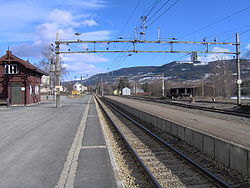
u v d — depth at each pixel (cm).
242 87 6619
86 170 649
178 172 685
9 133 1177
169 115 1989
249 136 1045
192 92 7138
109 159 752
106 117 2152
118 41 2525
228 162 697
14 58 3073
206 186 580
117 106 3575
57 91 2764
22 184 552
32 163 707
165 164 771
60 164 699
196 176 651
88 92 18725
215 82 6662
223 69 6184
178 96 6397
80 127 1376
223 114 2136
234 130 1209
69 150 858
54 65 2728
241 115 1970
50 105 3241
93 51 2633
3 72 3114
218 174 654
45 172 632
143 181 616
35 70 3312
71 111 2370
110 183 561
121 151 935
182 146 1000
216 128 1275
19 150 855
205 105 3547
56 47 2669
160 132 1348
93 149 877
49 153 816
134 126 1612
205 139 843
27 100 3158
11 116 1897
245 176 618
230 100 4484
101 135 1146
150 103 3938
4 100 2814
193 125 1390
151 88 10562
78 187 537
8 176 603
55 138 1066
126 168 733
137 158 778
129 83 13912
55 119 1728
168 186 585
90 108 2897
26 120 1661
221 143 735
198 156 845
